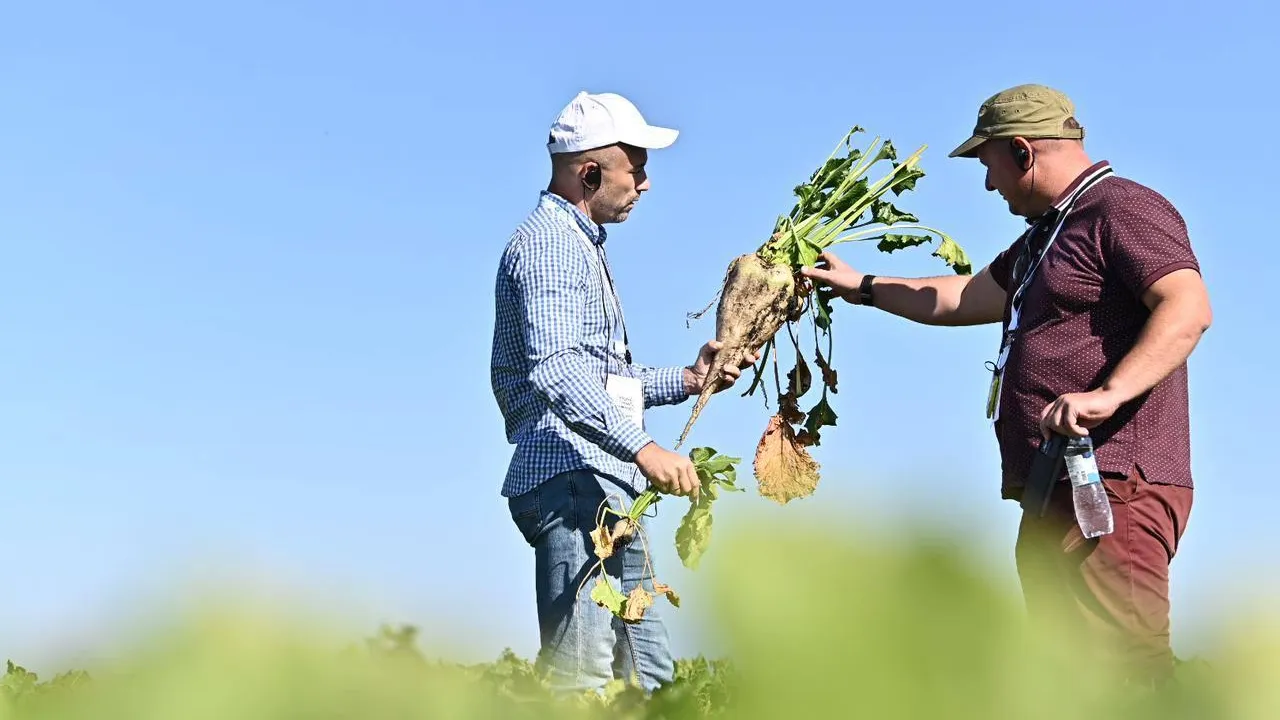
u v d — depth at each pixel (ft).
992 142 25.36
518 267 25.40
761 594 2.94
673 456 23.79
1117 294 23.39
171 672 3.45
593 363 25.81
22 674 5.31
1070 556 22.76
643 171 26.55
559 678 24.76
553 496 25.14
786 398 29.86
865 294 30.17
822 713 2.94
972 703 2.95
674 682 9.62
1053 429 22.44
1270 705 3.76
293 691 3.58
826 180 30.73
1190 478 23.32
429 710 4.27
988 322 29.43
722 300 29.19
